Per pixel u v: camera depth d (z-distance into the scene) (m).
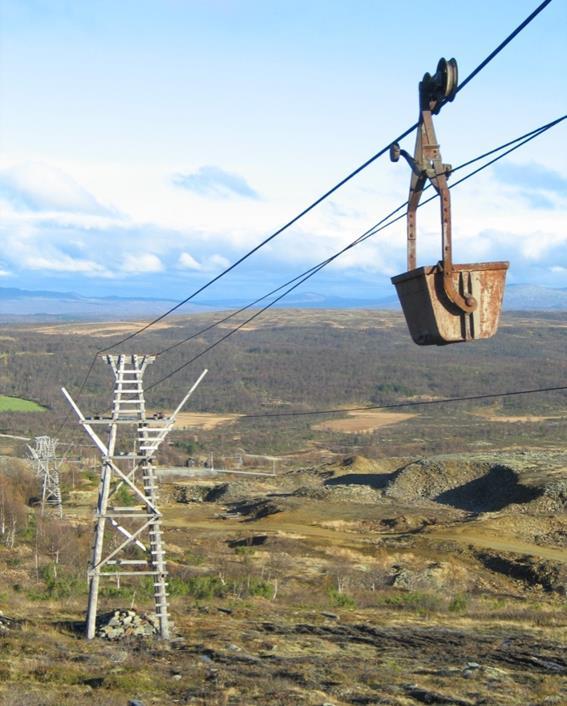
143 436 33.25
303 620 40.78
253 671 28.31
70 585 46.84
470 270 7.85
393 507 89.38
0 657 28.73
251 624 38.53
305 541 70.12
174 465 144.50
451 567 61.19
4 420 185.12
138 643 32.16
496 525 74.38
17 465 102.31
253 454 166.25
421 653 33.44
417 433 192.38
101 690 24.89
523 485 86.50
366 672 29.00
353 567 60.72
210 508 95.31
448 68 7.70
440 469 97.44
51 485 86.12
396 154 8.62
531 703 25.64
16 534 63.38
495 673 29.75
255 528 78.44
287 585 53.59
